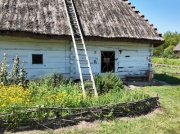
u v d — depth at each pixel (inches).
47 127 241.6
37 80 423.5
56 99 274.4
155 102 338.3
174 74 772.6
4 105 241.0
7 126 229.8
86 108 267.6
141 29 555.8
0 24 403.2
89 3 574.9
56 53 478.0
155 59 1614.2
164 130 256.2
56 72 478.6
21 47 449.1
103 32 487.5
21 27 415.2
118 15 569.6
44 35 430.3
